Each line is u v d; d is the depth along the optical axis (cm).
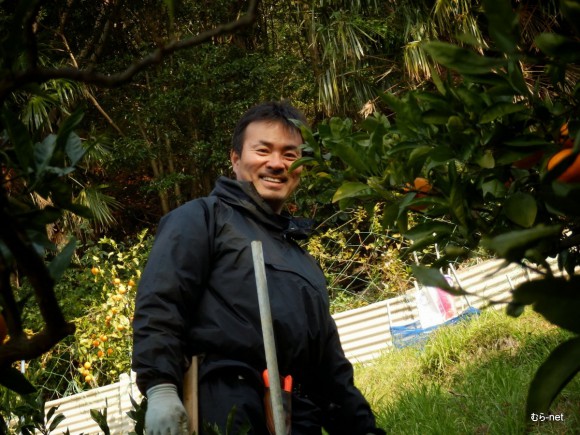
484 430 373
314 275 229
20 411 226
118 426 626
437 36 987
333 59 989
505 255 71
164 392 198
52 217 90
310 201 841
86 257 857
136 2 1048
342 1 1052
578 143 78
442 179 159
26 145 84
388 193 164
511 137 146
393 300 691
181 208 219
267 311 189
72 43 1070
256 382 207
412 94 159
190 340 210
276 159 235
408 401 434
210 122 1059
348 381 231
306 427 218
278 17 1179
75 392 764
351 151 171
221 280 213
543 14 923
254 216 223
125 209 1241
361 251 961
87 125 1113
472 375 455
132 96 1104
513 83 136
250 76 1024
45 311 72
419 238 162
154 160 1098
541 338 481
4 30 77
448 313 625
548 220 153
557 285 65
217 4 1073
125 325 744
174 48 69
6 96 67
